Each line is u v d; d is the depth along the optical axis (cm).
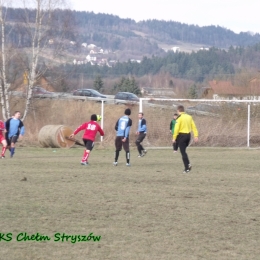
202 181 2041
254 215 1442
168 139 4253
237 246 1165
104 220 1357
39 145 4197
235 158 3200
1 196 1633
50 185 1861
